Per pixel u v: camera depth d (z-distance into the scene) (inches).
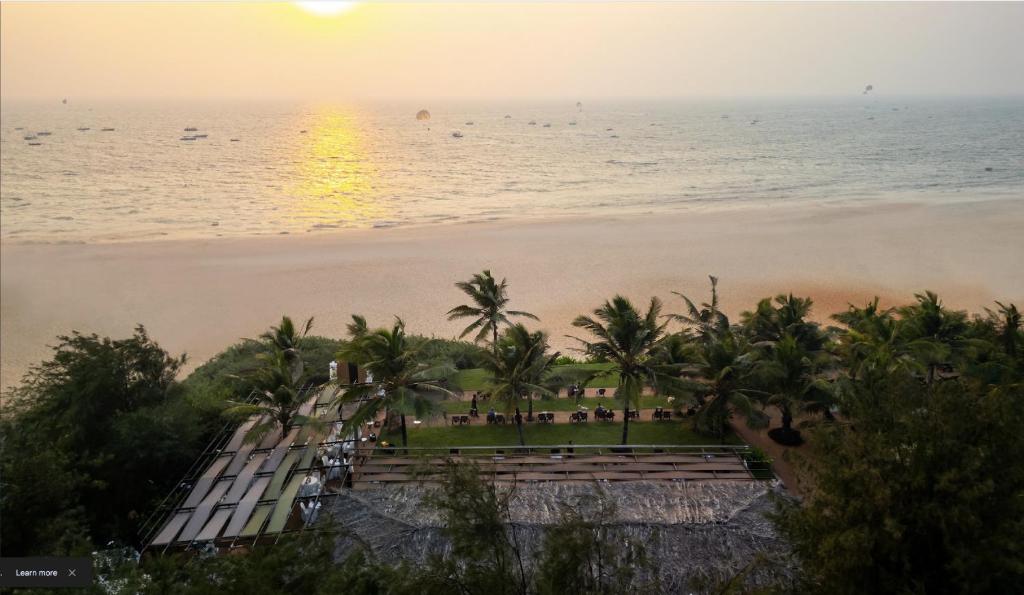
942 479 555.5
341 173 5969.5
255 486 906.7
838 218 3698.3
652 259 2967.5
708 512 815.1
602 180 5438.0
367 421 1125.1
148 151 7810.0
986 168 5669.3
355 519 819.4
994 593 553.6
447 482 650.2
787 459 732.7
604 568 629.9
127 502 1003.3
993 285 2598.4
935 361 1263.5
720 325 1407.5
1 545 772.6
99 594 607.8
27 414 1082.7
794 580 670.5
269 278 2785.4
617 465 978.1
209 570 575.2
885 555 584.7
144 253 3161.9
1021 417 613.9
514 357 1219.9
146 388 1153.4
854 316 1486.2
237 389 1304.1
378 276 2790.4
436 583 566.6
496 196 4722.0
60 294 2630.4
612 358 1240.2
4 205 4414.4
